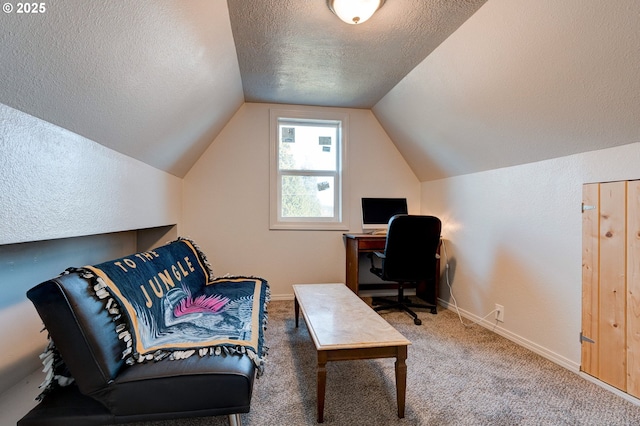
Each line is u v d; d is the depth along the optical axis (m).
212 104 2.41
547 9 1.35
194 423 1.39
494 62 1.77
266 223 3.36
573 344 1.85
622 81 1.34
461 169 2.88
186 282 1.96
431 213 3.45
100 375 0.99
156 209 2.37
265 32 1.91
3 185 0.92
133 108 1.49
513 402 1.55
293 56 2.22
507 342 2.28
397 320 2.75
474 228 2.74
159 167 2.41
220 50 1.90
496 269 2.48
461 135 2.50
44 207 1.10
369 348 1.41
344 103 3.32
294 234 3.40
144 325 1.23
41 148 1.08
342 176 3.49
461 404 1.53
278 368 1.87
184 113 2.05
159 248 1.99
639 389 1.52
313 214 3.54
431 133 2.81
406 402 1.55
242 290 2.09
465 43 1.86
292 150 3.50
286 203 3.50
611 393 1.62
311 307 1.88
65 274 1.07
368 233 3.44
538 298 2.09
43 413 1.00
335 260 3.48
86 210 1.38
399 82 2.68
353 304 1.95
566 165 1.90
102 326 1.05
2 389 1.35
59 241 1.76
